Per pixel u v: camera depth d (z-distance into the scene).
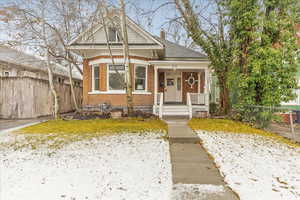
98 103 11.05
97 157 3.93
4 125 7.64
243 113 8.93
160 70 13.48
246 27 8.14
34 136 5.77
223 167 3.50
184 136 5.53
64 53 12.12
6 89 9.71
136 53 11.14
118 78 11.02
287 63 8.28
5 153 4.18
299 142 5.60
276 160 3.88
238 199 2.42
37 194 2.50
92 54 11.35
